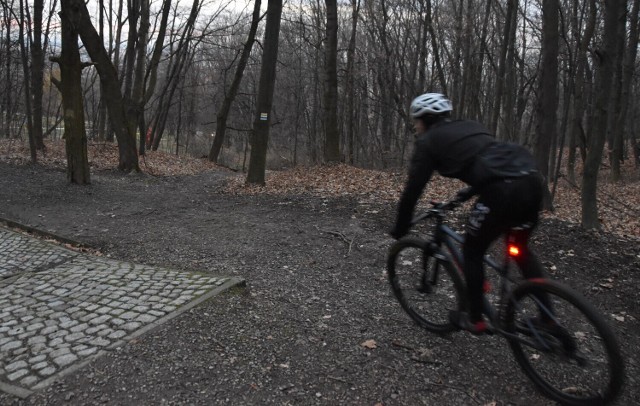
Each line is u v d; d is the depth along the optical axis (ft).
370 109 87.92
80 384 9.87
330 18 51.96
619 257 20.02
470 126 10.07
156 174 48.78
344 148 91.97
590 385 9.32
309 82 95.14
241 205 30.68
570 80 38.70
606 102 23.62
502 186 9.16
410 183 10.39
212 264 18.38
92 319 12.78
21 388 9.73
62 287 15.16
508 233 10.04
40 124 53.01
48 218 26.11
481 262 10.32
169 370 10.42
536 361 10.88
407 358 11.32
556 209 34.22
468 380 10.52
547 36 28.58
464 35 63.52
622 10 46.16
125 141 46.11
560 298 9.21
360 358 11.22
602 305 15.46
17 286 15.31
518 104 71.00
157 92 114.21
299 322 12.99
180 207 30.17
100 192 34.27
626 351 12.42
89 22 40.65
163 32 64.80
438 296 12.86
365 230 23.62
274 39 37.55
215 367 10.59
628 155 100.78
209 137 120.98
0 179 35.88
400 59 73.61
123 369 10.42
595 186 24.44
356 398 9.71
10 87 73.36
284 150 110.93
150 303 13.80
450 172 9.92
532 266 10.22
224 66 102.73
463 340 12.27
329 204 30.37
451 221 25.57
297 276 17.02
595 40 58.54
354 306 14.34
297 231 23.41
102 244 21.34
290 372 10.52
